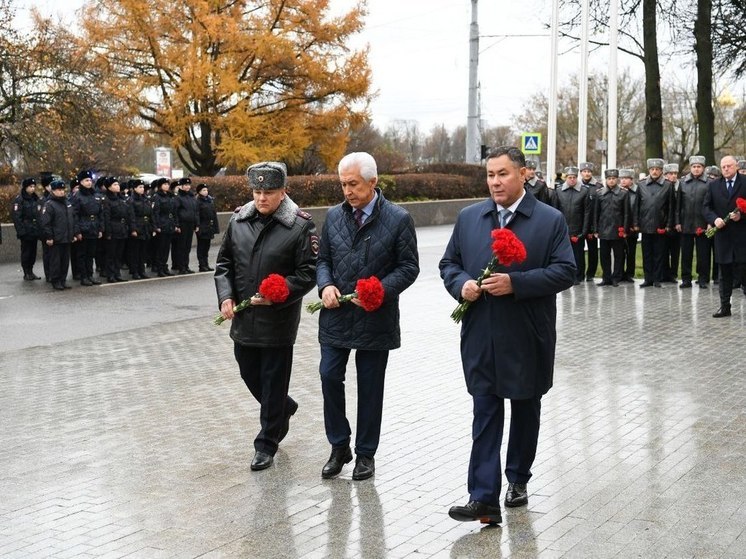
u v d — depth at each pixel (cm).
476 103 3816
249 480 603
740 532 495
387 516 533
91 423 755
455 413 776
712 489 567
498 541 490
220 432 723
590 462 627
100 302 1508
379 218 596
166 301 1524
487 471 509
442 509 545
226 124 3081
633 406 781
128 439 706
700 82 2425
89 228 1698
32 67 2428
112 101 2848
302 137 3200
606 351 1032
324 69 3197
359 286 559
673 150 4912
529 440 538
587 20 2336
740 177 1235
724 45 2583
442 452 663
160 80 3078
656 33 2370
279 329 617
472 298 509
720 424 720
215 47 3100
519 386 511
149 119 3147
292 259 620
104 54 3017
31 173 2647
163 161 2739
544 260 514
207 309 1439
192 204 1939
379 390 603
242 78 3175
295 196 3038
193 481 602
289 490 582
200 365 995
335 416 609
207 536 505
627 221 1639
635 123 5094
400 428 730
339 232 604
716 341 1086
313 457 654
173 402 825
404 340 1136
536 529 506
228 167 3344
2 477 616
